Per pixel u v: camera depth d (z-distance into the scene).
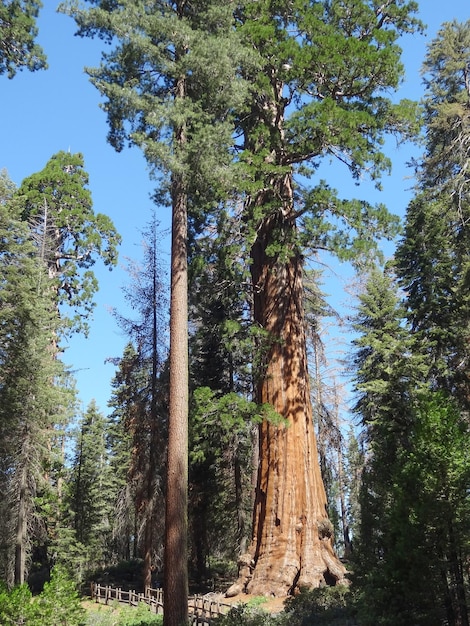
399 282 28.55
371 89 19.70
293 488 19.66
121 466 44.78
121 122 17.39
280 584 18.27
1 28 20.97
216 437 27.52
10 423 23.62
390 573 9.94
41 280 26.55
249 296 25.06
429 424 10.27
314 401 34.84
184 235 16.84
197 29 16.78
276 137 19.75
